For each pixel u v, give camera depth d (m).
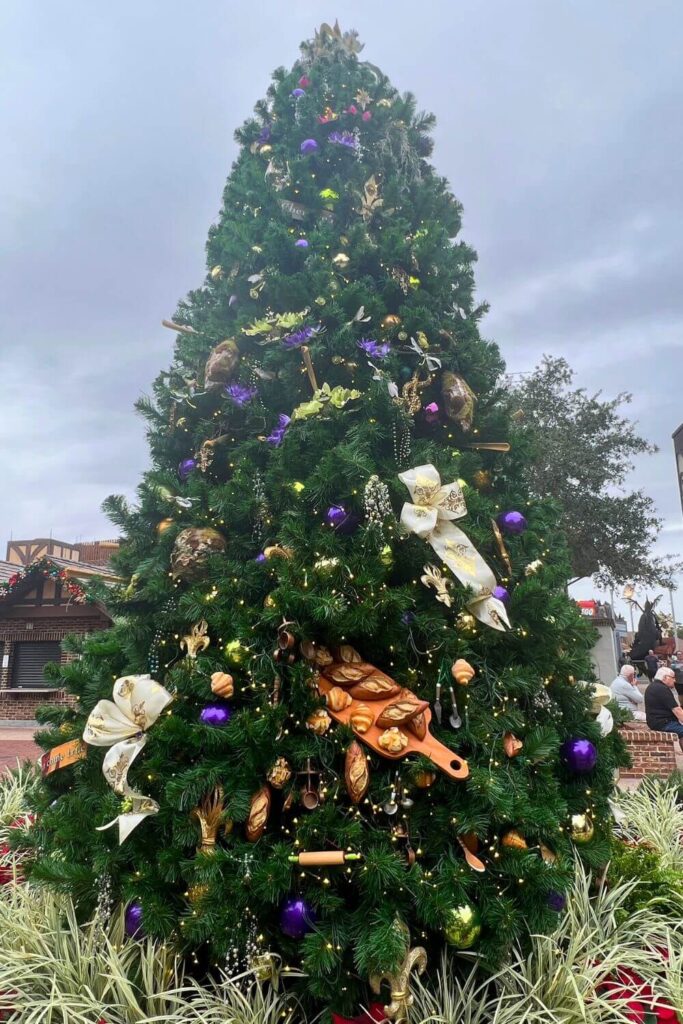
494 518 2.98
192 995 2.29
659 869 3.13
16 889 2.95
